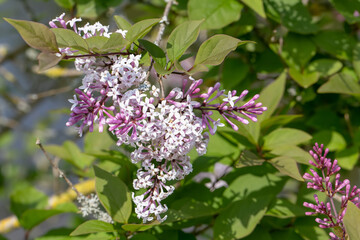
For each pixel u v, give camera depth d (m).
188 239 0.71
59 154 0.81
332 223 0.61
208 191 0.73
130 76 0.58
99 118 0.58
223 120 0.73
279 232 0.71
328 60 0.83
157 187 0.61
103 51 0.59
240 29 0.84
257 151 0.73
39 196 0.84
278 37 0.85
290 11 0.82
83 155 0.82
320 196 0.71
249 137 0.73
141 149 0.60
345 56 0.83
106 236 0.68
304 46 0.83
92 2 0.85
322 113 0.85
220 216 0.69
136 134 0.58
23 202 0.83
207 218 0.72
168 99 0.59
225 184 0.77
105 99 0.58
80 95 0.57
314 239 0.69
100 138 0.80
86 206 0.72
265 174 0.72
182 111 0.59
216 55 0.60
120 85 0.58
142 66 0.64
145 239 0.67
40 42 0.57
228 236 0.67
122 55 0.62
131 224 0.64
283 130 0.74
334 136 0.82
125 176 0.71
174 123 0.58
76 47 0.59
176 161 0.61
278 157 0.69
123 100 0.58
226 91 0.85
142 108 0.58
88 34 0.61
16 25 0.56
